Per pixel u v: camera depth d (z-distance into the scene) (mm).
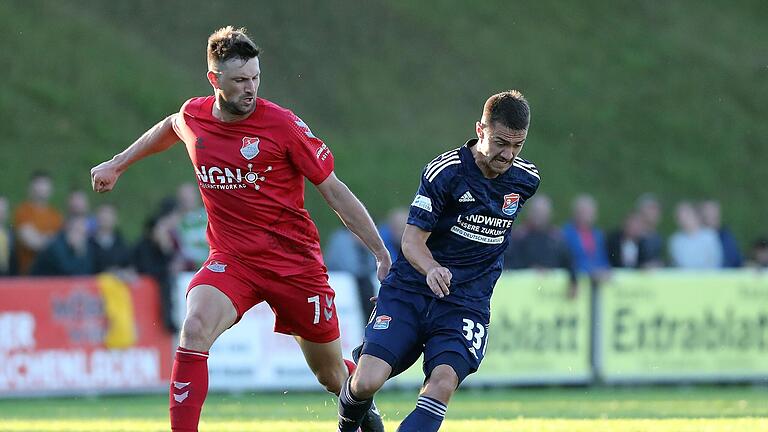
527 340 45125
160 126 20984
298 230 20109
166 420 30406
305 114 75688
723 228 51531
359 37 82625
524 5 91312
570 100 83500
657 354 46844
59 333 40625
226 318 19422
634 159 80250
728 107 87688
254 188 19578
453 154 18578
